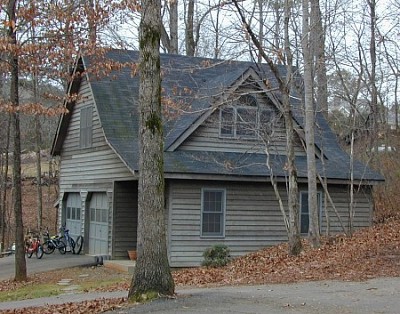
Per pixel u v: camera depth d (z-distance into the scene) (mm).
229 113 23297
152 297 11148
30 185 46969
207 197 22953
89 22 18922
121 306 10984
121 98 25016
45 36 18422
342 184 24516
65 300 14781
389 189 30141
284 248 21297
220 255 21203
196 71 25453
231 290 13273
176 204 22391
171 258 22219
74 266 23484
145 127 11258
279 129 23672
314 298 11586
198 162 22297
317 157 24594
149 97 11273
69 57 19312
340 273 15188
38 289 18172
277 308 10523
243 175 22312
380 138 34531
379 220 27359
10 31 17906
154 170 11227
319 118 27391
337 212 22906
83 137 27562
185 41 36219
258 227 23562
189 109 22203
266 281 15078
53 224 40375
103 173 25406
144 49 11336
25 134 47156
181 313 10117
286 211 24047
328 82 29781
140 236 11336
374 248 18234
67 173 29766
